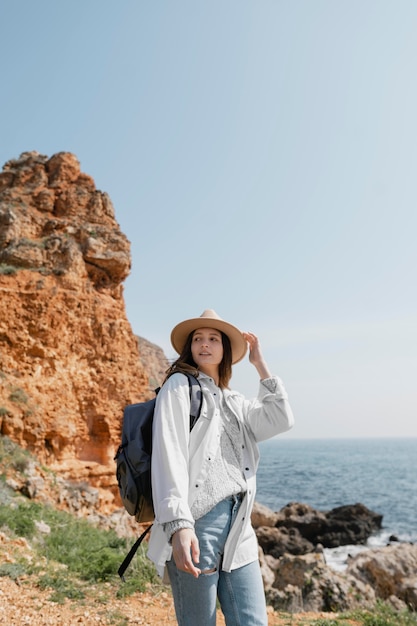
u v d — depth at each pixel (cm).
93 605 687
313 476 9888
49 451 1880
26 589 710
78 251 2311
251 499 269
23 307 2027
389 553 1636
